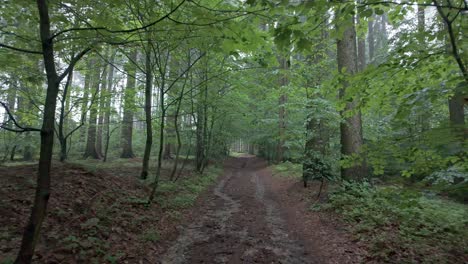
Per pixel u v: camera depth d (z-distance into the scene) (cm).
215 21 350
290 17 327
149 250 518
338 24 361
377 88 450
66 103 1166
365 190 831
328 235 628
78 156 2025
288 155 1889
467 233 558
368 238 559
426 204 789
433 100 336
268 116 2217
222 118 1859
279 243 592
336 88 487
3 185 589
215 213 848
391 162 417
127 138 2181
